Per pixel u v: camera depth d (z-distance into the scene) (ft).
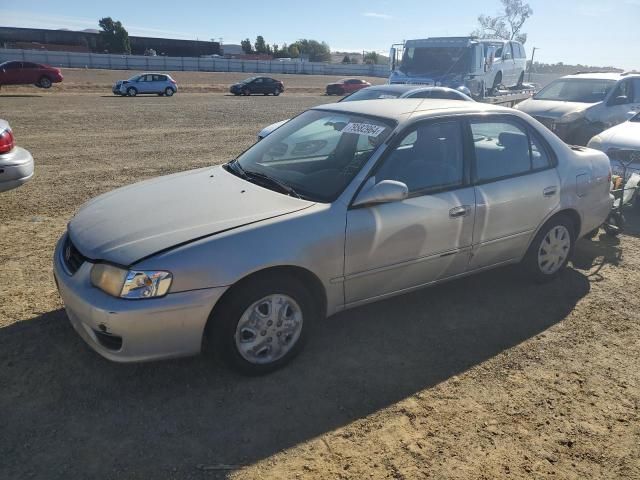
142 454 8.75
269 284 10.39
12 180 19.43
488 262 14.14
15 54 178.40
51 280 15.06
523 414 10.08
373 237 11.46
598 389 10.94
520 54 58.18
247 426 9.48
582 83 38.73
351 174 11.73
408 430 9.53
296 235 10.51
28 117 55.26
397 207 11.83
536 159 14.75
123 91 95.50
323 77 216.95
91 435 9.13
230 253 9.87
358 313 13.82
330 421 9.70
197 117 61.67
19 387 10.31
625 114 36.22
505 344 12.52
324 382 10.82
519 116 14.66
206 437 9.18
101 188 26.48
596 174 16.07
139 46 270.87
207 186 12.54
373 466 8.66
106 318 9.36
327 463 8.70
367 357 11.79
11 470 8.32
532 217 14.43
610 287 15.89
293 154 13.51
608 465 8.92
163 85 99.04
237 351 10.38
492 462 8.86
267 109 74.79
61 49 252.21
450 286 15.61
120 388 10.37
